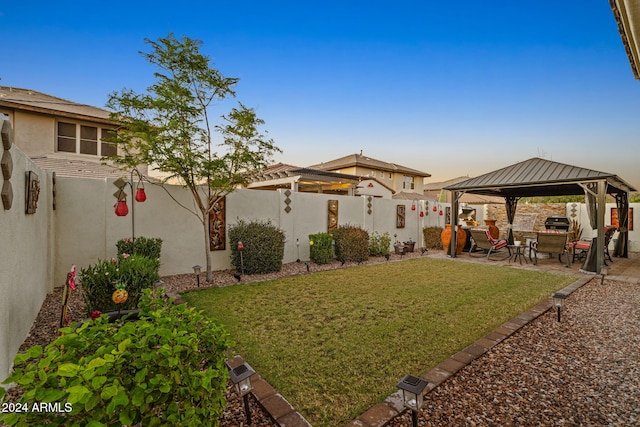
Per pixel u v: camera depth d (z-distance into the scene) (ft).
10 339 9.68
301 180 48.55
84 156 35.68
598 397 8.60
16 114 32.68
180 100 19.72
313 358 10.80
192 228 24.62
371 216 37.27
